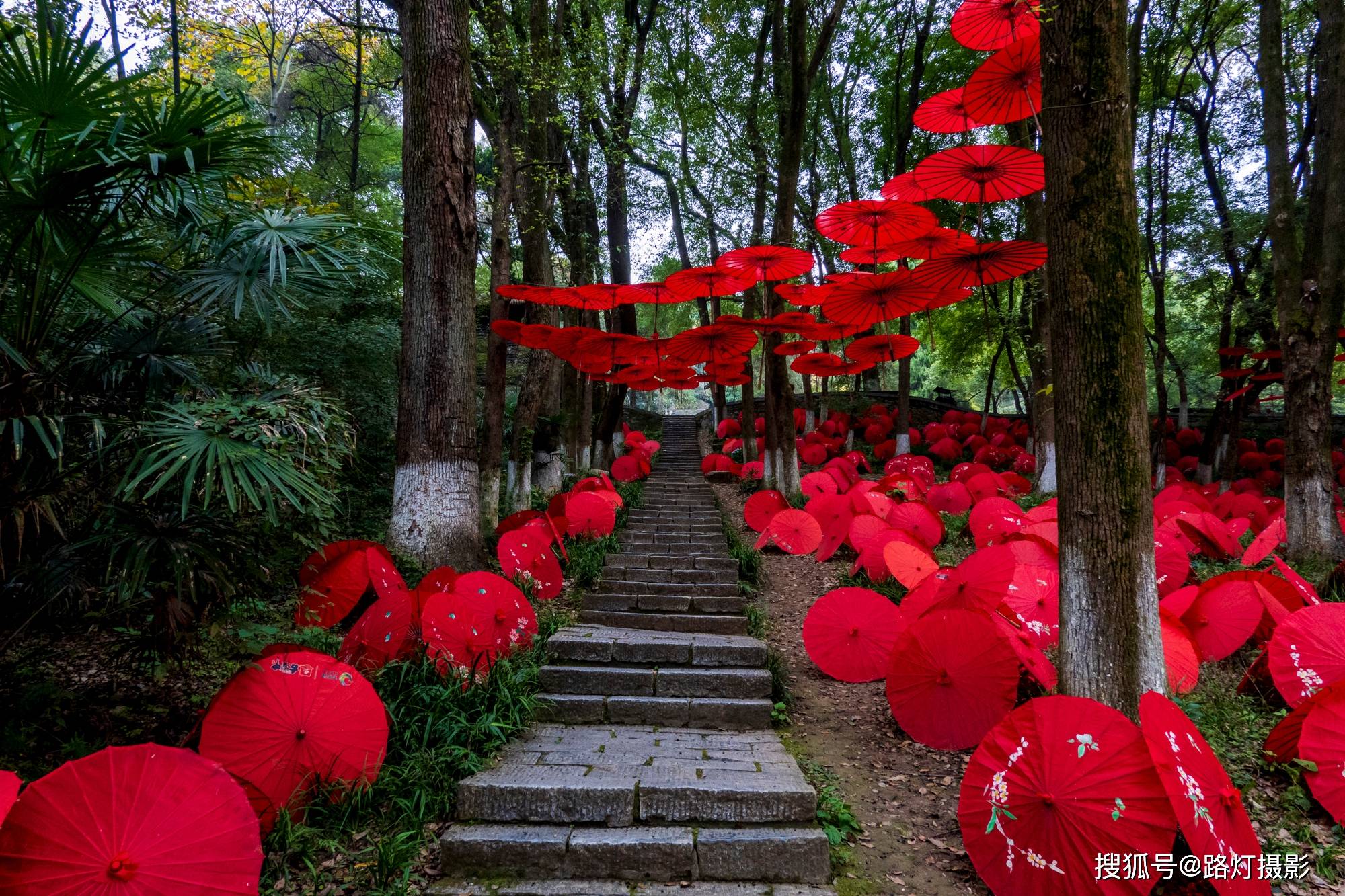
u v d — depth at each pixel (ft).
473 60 28.96
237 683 10.55
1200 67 41.50
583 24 34.37
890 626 16.25
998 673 12.64
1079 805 8.95
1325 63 25.13
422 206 18.97
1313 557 23.70
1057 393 11.18
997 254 18.52
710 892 9.46
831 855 10.21
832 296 23.34
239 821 8.48
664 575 22.77
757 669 16.12
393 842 9.77
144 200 11.19
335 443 13.50
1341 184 24.12
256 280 12.84
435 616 14.10
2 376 9.95
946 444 50.70
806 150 55.67
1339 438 54.29
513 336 25.75
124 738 11.82
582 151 39.55
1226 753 12.25
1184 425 53.31
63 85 9.86
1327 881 9.54
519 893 9.31
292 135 52.21
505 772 11.30
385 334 26.58
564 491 35.37
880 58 52.80
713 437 62.90
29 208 10.03
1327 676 12.70
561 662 16.12
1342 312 24.43
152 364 12.29
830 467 38.47
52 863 7.52
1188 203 43.88
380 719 11.20
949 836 10.82
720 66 51.24
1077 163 10.84
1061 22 11.05
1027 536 18.75
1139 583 10.51
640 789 10.69
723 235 56.59
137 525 10.19
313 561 15.85
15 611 11.75
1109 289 10.64
